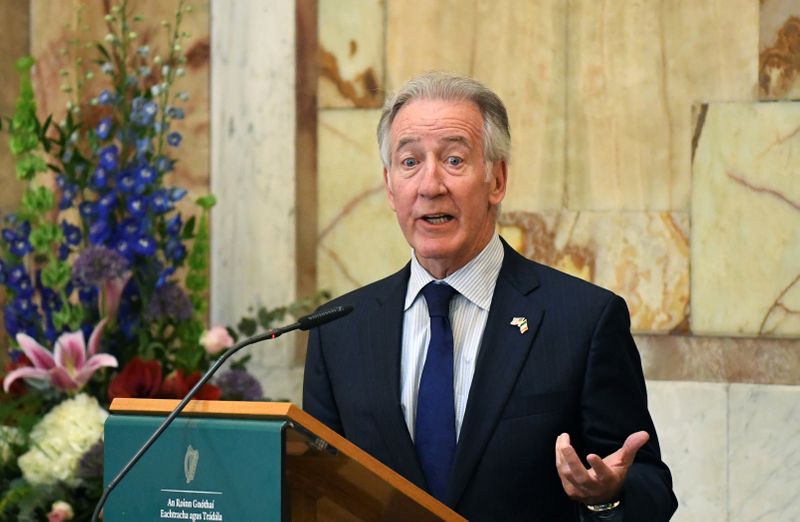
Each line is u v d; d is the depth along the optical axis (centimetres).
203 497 357
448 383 463
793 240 774
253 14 851
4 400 643
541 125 812
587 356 454
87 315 698
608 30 804
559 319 462
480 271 479
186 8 856
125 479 368
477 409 450
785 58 778
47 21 875
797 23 777
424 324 484
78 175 719
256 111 850
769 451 768
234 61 853
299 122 848
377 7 838
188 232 741
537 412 448
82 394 620
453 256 469
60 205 714
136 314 701
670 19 795
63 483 596
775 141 778
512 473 443
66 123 730
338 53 844
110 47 866
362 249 841
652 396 784
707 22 789
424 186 459
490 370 456
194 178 859
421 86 477
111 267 670
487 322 468
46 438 596
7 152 881
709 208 787
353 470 364
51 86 872
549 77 812
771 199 778
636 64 800
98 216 699
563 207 809
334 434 355
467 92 473
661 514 422
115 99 737
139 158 718
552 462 447
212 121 859
